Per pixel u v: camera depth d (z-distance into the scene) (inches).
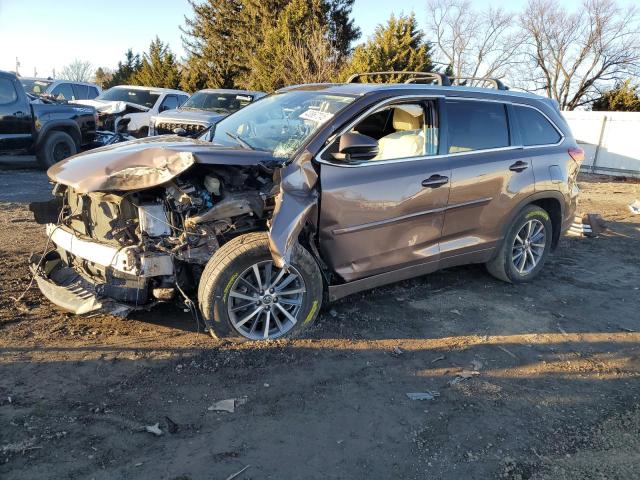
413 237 177.3
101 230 153.5
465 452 116.9
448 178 180.9
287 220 141.9
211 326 149.2
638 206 422.9
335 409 128.3
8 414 116.2
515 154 203.2
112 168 145.3
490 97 201.6
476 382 145.2
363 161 164.6
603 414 134.9
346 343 160.9
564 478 111.6
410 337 168.7
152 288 147.6
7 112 418.0
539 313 195.8
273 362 146.3
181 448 110.6
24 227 265.7
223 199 149.0
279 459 109.8
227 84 1274.6
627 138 713.0
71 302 147.2
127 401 124.6
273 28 1049.5
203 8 1334.9
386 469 109.7
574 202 231.1
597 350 169.9
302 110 177.2
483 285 220.5
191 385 132.9
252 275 152.3
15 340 148.1
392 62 800.9
